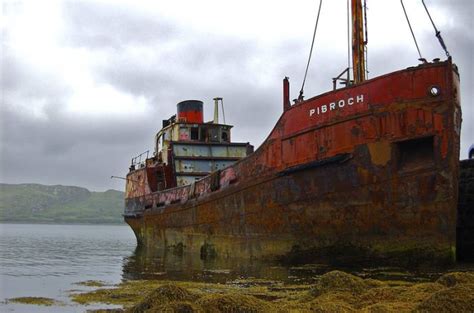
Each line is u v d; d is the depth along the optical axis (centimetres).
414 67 1371
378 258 1402
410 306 722
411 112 1363
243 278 1323
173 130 2884
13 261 2109
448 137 1314
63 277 1480
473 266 1347
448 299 673
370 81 1435
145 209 2844
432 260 1322
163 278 1403
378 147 1404
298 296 963
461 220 1728
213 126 2841
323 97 1532
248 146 2803
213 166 2681
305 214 1560
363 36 1650
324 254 1516
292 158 1602
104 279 1418
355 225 1444
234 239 1867
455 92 1357
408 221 1355
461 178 1748
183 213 2286
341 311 726
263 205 1714
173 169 2622
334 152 1484
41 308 935
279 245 1647
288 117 1641
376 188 1405
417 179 1345
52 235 6812
